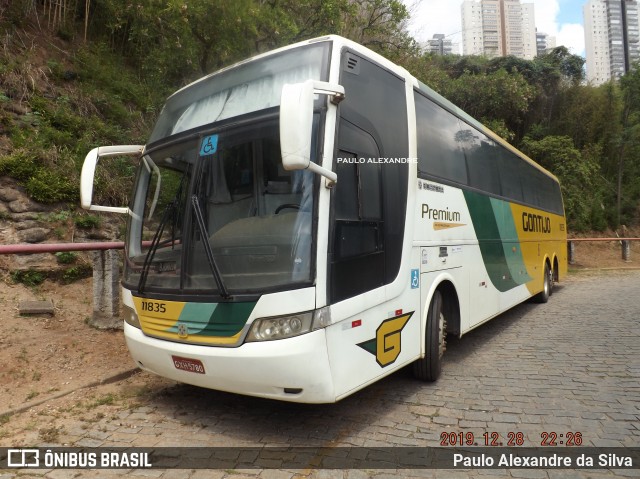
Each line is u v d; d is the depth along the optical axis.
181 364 3.82
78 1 12.92
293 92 3.17
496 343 7.09
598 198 24.86
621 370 5.56
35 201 7.84
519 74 23.20
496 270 7.36
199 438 3.85
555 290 13.34
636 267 19.30
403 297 4.48
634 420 4.16
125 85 11.77
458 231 5.93
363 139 4.11
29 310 6.14
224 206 3.82
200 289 3.68
